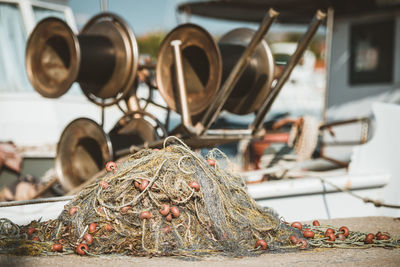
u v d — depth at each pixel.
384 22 9.70
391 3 9.31
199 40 5.00
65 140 6.13
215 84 4.92
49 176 7.56
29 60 5.88
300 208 4.97
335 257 3.04
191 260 2.86
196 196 3.14
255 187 4.73
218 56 4.86
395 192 5.31
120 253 3.01
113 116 8.93
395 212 5.25
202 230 3.08
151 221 3.03
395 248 3.39
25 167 7.72
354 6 9.51
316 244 3.35
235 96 5.63
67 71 5.69
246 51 4.78
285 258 2.97
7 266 2.75
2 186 7.51
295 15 9.52
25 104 8.05
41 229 3.44
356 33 10.06
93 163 5.98
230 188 3.38
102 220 3.07
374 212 5.27
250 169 7.76
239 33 5.80
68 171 6.13
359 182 5.17
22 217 3.73
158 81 5.31
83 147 6.02
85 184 5.46
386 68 9.76
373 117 5.79
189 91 5.27
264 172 5.73
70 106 8.49
